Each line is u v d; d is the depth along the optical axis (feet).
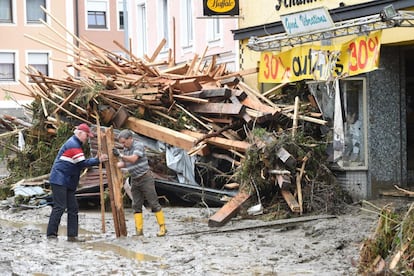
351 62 63.93
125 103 78.02
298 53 70.74
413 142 75.20
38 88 85.97
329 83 67.36
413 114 75.20
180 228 59.62
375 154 67.72
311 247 49.55
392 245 38.68
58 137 80.48
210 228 59.00
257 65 84.33
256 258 47.01
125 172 71.00
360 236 51.31
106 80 79.15
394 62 68.08
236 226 58.65
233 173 68.85
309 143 66.23
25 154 83.92
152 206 56.75
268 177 63.46
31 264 47.70
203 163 71.41
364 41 62.08
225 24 93.40
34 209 74.90
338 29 61.52
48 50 184.85
